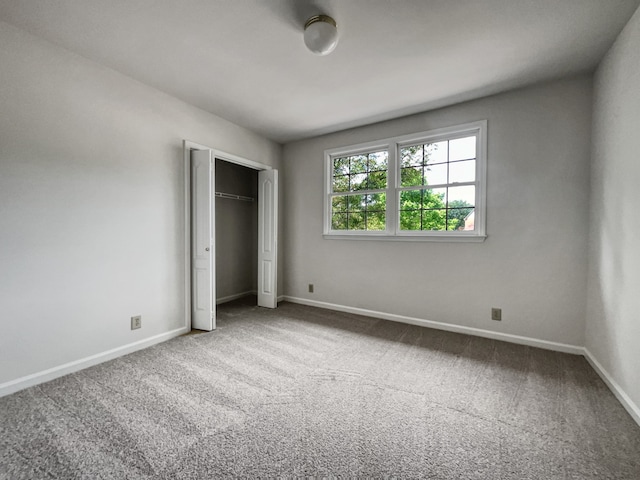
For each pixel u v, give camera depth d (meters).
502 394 1.84
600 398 1.79
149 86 2.60
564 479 1.20
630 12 1.66
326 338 2.80
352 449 1.36
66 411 1.63
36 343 1.93
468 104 2.86
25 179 1.88
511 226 2.68
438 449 1.37
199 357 2.37
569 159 2.43
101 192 2.28
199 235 2.99
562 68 2.28
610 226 1.96
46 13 1.71
